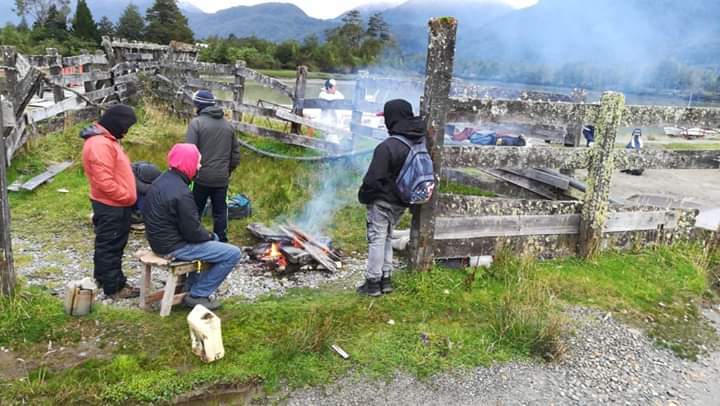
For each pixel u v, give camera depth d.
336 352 3.59
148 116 11.79
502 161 4.86
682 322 4.42
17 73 7.51
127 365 3.25
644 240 5.71
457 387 3.37
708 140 15.46
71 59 11.14
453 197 4.75
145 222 3.84
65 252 5.16
